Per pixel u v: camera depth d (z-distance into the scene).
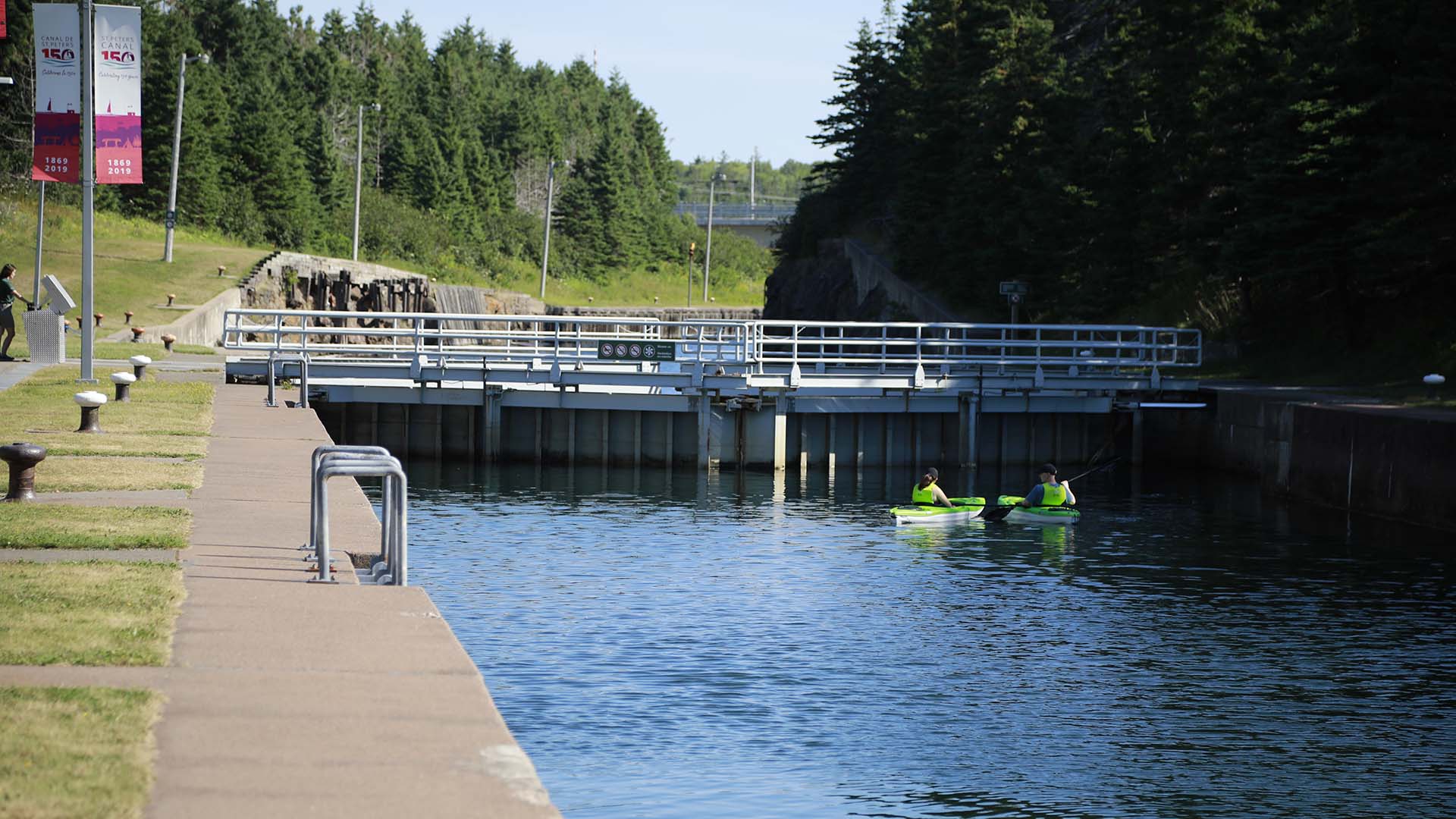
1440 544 35.25
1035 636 25.02
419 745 9.65
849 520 38.56
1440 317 54.12
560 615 25.66
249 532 18.39
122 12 38.91
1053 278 78.06
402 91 197.75
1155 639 24.94
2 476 22.58
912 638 24.70
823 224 116.69
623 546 33.38
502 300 132.62
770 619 25.88
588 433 49.44
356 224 113.38
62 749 9.02
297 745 9.55
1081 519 39.78
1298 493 43.81
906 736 19.08
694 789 16.73
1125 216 73.12
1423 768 18.27
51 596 13.64
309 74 180.62
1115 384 52.00
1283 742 19.28
